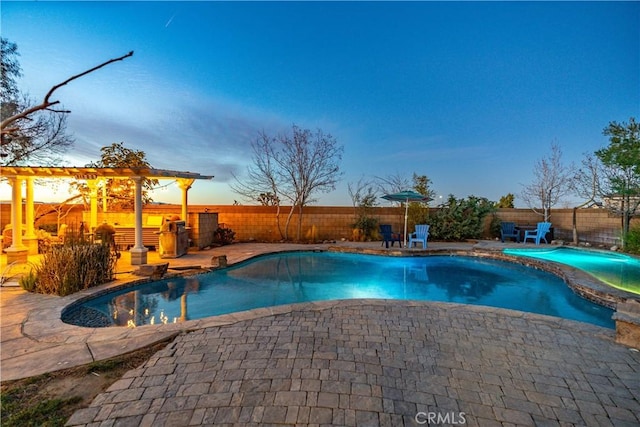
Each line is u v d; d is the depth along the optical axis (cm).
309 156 1407
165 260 832
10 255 743
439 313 406
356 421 198
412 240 1103
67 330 341
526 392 233
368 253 1032
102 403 212
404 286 690
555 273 718
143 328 346
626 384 246
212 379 244
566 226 1256
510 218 1362
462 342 320
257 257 957
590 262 869
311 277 768
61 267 511
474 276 779
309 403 214
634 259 869
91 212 983
